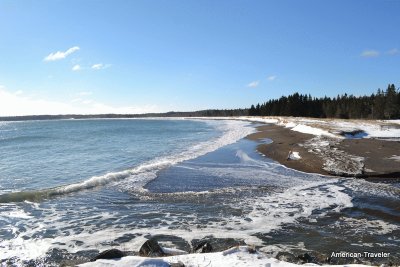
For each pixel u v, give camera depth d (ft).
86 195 48.34
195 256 22.41
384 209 40.34
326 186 52.31
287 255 27.43
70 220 37.96
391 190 49.34
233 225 35.40
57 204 44.21
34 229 35.32
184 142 128.36
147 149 107.04
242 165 71.51
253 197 46.26
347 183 54.24
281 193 48.29
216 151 94.22
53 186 56.03
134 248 29.78
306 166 68.80
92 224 36.58
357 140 102.42
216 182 55.47
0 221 37.88
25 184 57.77
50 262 27.63
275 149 93.20
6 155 96.58
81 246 30.81
